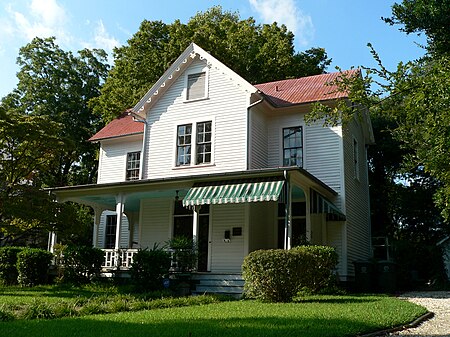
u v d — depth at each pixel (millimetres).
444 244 24188
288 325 7480
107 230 24609
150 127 20844
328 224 18594
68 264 16938
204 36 32656
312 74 35062
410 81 8133
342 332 6910
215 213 18453
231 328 7160
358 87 8562
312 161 19375
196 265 16734
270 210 19469
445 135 8359
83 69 41281
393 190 30031
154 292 14156
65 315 9242
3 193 16953
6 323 7953
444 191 13141
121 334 6617
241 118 18844
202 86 20156
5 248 18000
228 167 18562
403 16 18453
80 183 38781
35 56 38969
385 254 25062
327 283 15227
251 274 12281
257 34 35719
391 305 10812
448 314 10281
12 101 38062
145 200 20500
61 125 19094
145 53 34125
